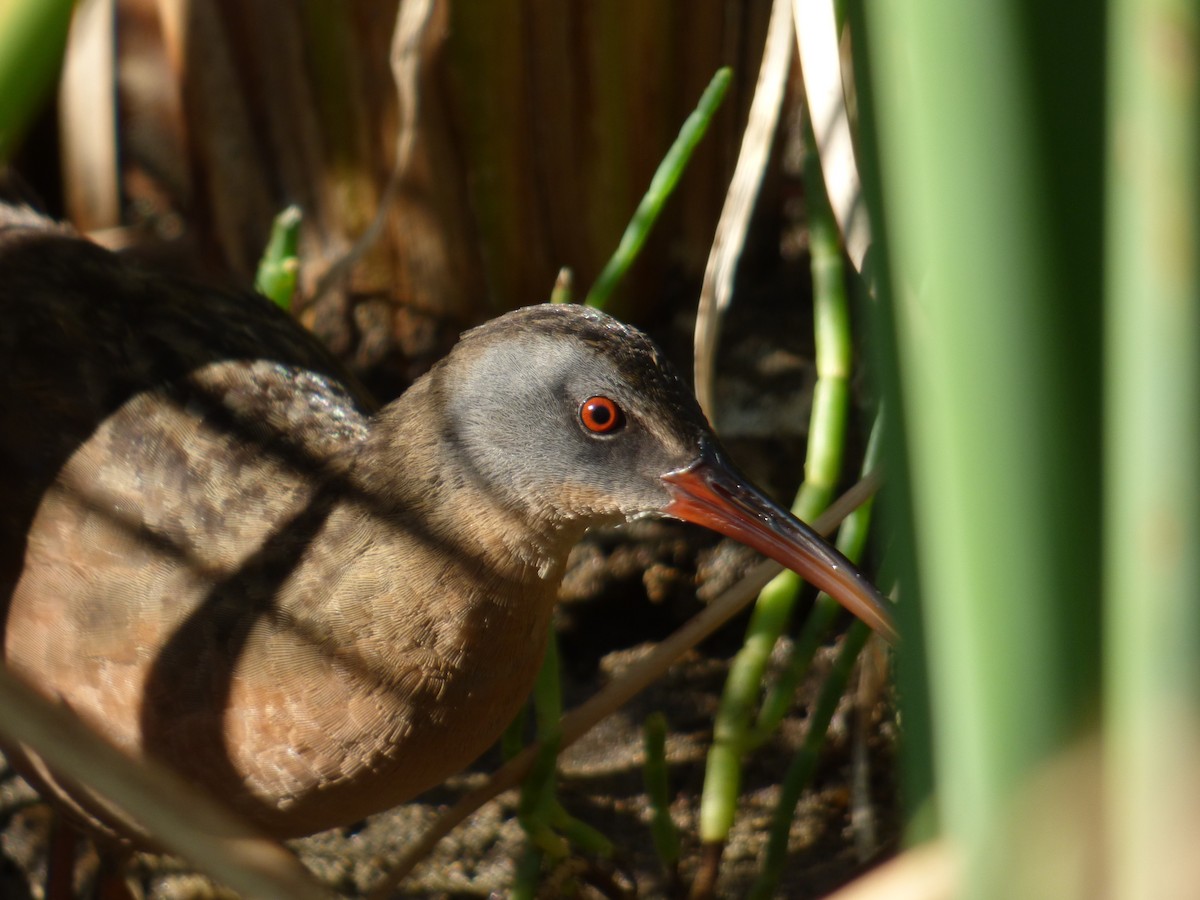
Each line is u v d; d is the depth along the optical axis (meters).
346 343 3.27
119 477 3.16
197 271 3.23
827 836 3.20
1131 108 1.60
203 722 3.14
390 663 3.13
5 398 3.17
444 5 3.23
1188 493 1.60
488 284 3.26
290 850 3.19
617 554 3.24
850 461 3.25
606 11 3.23
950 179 1.70
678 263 3.27
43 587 3.16
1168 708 1.62
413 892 3.19
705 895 3.17
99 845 3.17
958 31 1.67
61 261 3.19
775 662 3.23
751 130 3.18
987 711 1.77
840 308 3.19
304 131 3.25
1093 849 1.74
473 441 3.13
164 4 3.25
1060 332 1.69
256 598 3.14
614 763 3.21
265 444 3.16
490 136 3.24
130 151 3.28
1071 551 1.72
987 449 1.72
